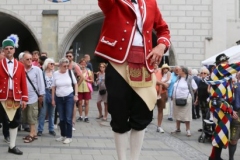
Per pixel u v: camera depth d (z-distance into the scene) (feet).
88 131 32.71
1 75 22.26
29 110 26.84
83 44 93.91
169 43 9.86
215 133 21.33
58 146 25.59
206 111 31.19
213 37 72.33
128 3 9.20
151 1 9.89
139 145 9.72
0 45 97.35
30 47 106.63
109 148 25.43
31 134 27.22
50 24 72.38
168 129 36.63
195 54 72.38
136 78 9.16
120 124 9.37
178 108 33.06
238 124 22.57
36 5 72.74
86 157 22.48
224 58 21.75
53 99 27.73
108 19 9.29
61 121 27.02
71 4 72.33
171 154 24.93
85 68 38.45
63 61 26.25
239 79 25.05
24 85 23.27
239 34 80.38
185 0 72.43
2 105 22.43
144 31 9.36
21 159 21.30
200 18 72.49
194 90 40.75
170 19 72.54
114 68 9.23
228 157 24.94
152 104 9.50
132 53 9.19
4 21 85.35
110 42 9.19
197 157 24.48
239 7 80.48
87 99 38.50
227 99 21.29
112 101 9.29
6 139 26.20
